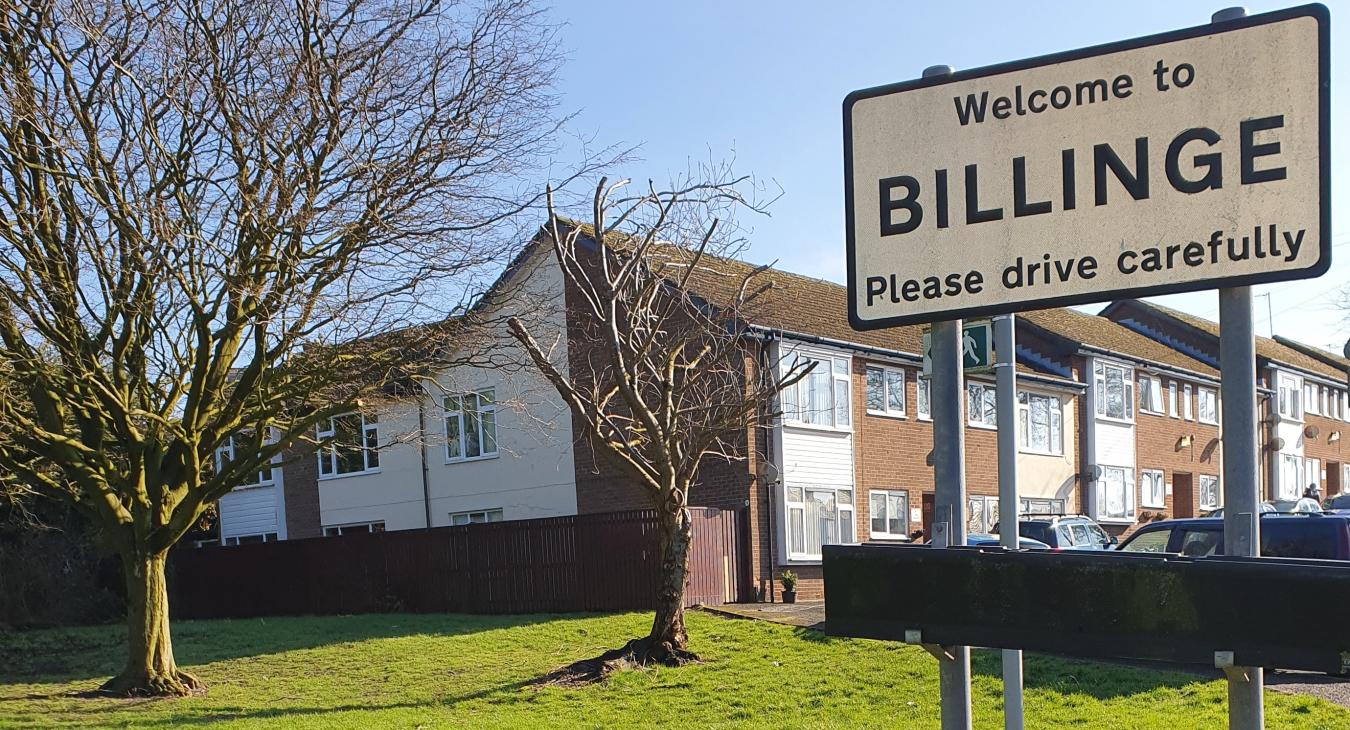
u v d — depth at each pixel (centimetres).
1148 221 362
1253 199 348
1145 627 350
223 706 1217
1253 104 350
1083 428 3250
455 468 2728
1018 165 380
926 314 391
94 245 1180
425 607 2323
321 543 2497
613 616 1900
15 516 2325
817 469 2330
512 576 2191
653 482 1327
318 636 1870
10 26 1130
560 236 1558
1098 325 3853
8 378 1239
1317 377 4484
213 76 1172
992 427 2838
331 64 1216
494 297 1419
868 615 400
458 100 1266
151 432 1313
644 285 1366
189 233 1150
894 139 398
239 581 2631
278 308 1221
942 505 397
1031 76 380
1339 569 321
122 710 1202
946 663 393
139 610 1326
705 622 1711
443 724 1057
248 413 1346
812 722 981
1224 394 352
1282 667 329
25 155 1164
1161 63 362
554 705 1138
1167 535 1402
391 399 1530
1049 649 365
